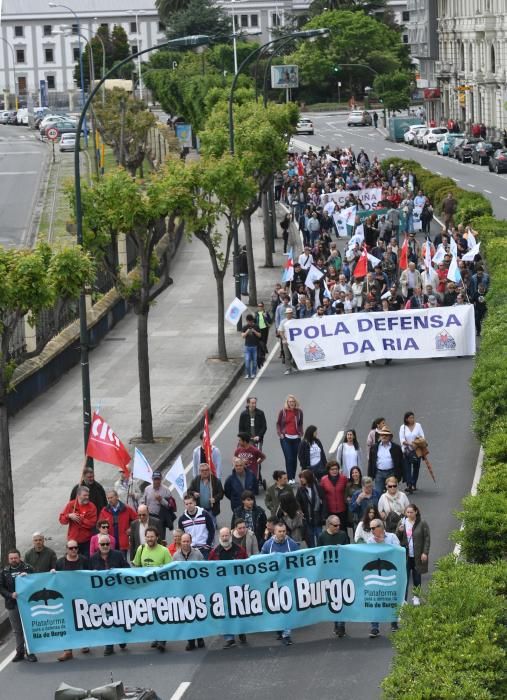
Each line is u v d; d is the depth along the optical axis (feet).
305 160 435.53
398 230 296.51
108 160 514.27
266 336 203.31
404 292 220.43
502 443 124.88
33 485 150.82
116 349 222.89
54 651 105.29
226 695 94.48
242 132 263.90
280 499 112.16
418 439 134.72
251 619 102.94
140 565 104.58
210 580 102.37
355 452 128.16
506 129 542.98
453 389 181.68
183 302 262.06
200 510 113.70
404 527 107.24
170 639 103.09
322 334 196.95
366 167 407.23
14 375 184.65
